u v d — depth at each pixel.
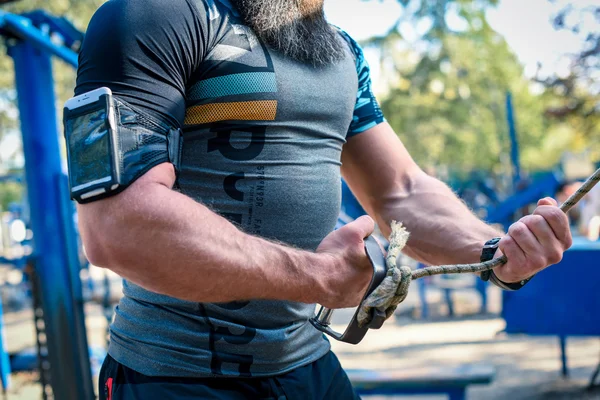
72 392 3.07
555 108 9.59
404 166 1.60
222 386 1.27
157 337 1.27
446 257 1.44
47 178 3.10
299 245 1.30
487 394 4.47
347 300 1.19
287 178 1.28
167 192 1.05
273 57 1.26
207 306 1.26
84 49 1.14
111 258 1.04
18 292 8.61
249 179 1.25
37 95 3.10
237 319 1.28
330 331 1.24
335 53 1.38
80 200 1.05
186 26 1.15
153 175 1.06
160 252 1.01
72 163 1.06
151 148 1.08
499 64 26.80
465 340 6.12
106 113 1.05
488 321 6.92
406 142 26.81
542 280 4.44
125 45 1.10
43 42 3.05
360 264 1.18
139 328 1.28
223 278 1.04
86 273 5.23
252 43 1.24
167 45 1.13
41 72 3.12
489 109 26.92
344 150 1.61
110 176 1.02
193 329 1.26
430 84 26.89
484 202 10.40
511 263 1.20
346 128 1.44
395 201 1.57
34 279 3.09
